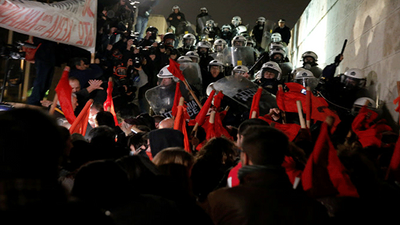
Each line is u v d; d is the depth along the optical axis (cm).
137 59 967
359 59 736
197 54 1006
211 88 637
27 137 117
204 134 491
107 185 176
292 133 430
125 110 905
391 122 567
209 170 307
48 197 113
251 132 209
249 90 619
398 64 553
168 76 684
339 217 235
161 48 1079
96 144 282
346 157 261
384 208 240
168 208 187
